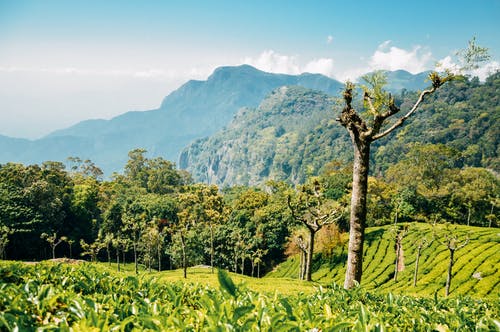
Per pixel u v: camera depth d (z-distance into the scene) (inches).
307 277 1256.8
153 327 120.6
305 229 2372.0
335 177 3348.9
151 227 2847.0
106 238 2667.3
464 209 3484.3
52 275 229.0
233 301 150.5
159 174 4318.4
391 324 164.2
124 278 220.1
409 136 7313.0
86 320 120.6
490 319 145.5
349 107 501.4
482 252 2085.4
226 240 2819.9
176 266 2896.2
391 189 3585.1
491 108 7416.3
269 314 137.0
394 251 2453.2
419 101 464.8
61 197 2815.0
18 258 2481.5
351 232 492.4
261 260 2768.2
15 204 2400.3
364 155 488.1
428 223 2933.1
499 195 3580.2
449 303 241.3
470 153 6161.4
